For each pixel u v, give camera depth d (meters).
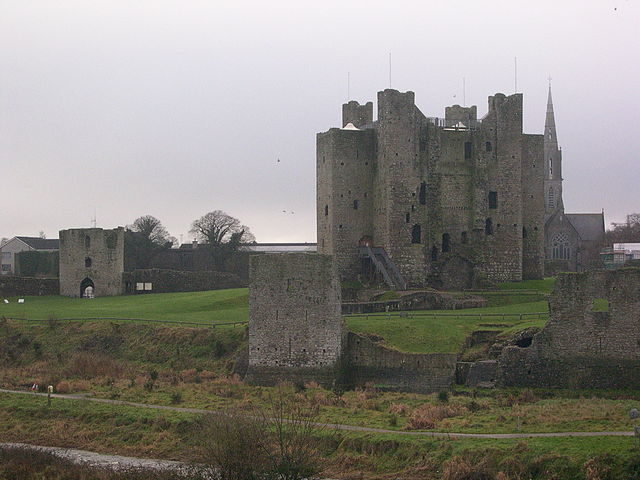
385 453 71.94
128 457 78.00
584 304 91.56
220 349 105.81
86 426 85.00
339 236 140.62
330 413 82.50
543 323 100.31
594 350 91.12
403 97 137.75
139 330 116.00
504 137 141.75
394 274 135.38
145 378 101.31
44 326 122.25
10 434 84.88
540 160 147.50
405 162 137.38
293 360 95.38
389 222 136.62
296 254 95.62
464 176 140.62
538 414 79.19
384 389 94.19
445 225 139.88
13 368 111.50
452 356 94.50
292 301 95.50
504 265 141.62
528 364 92.06
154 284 163.00
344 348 97.38
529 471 65.44
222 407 85.50
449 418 80.00
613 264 168.25
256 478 65.00
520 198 142.25
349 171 141.25
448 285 139.38
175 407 87.38
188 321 118.69
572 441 68.12
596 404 83.19
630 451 64.69
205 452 68.81
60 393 96.62
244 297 140.50
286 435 69.19
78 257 158.38
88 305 142.12
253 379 95.88
